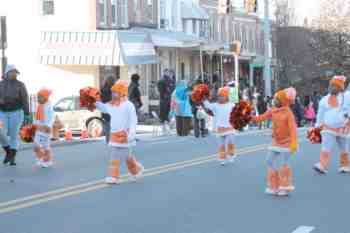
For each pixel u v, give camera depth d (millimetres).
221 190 12859
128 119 13562
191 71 48281
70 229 9562
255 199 11938
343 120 15078
